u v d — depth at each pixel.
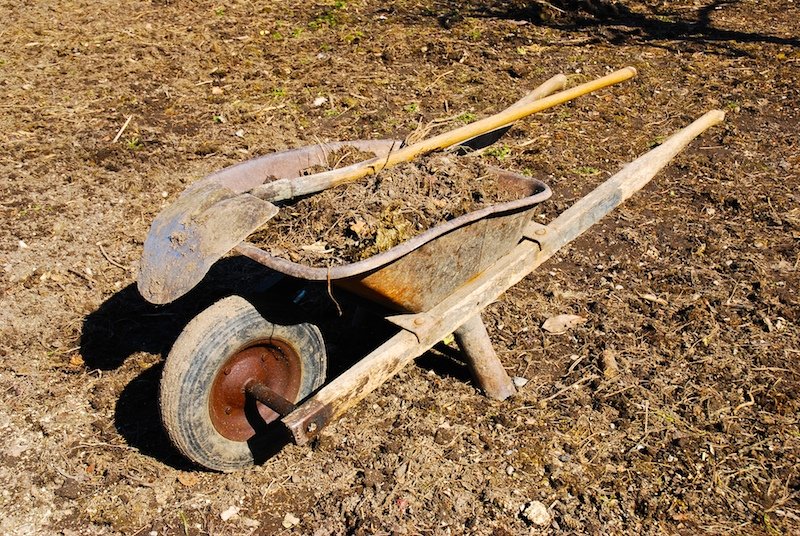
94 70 4.09
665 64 4.23
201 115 3.68
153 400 2.38
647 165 2.53
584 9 4.95
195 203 1.97
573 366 2.47
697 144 3.52
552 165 3.34
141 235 2.99
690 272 2.81
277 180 2.16
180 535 2.06
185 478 2.17
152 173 3.29
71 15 4.77
